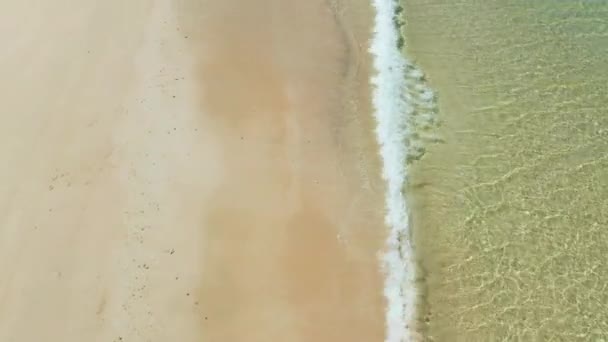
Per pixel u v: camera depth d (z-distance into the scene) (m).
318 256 18.59
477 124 22.98
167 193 19.61
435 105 23.62
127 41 24.58
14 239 18.23
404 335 17.19
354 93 23.81
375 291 18.05
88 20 25.31
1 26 24.70
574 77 24.72
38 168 20.05
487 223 20.05
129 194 19.48
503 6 27.80
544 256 19.23
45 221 18.69
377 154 21.78
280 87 23.50
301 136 21.86
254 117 22.23
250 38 25.41
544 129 22.84
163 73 23.42
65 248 18.08
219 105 22.48
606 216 20.33
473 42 26.17
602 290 18.44
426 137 22.50
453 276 18.66
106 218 18.83
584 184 21.20
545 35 26.44
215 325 16.78
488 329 17.48
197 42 24.89
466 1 28.09
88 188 19.55
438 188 20.95
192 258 18.09
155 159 20.52
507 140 22.48
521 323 17.62
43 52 23.77
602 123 23.06
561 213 20.39
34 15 25.31
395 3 28.02
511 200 20.70
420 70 24.98
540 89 24.25
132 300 17.08
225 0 27.03
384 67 24.97
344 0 27.98
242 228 18.95
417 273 18.62
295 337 16.77
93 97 22.28
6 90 22.25
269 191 20.00
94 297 17.08
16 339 16.19
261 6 27.00
